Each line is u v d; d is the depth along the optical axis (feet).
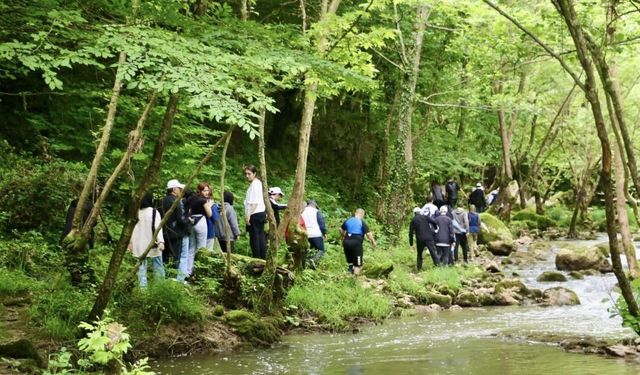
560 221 117.39
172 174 49.01
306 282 42.80
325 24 33.45
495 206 103.60
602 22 39.63
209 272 38.47
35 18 24.14
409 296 46.80
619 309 26.96
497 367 27.02
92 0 24.72
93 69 53.83
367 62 43.68
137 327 29.58
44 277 35.06
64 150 52.95
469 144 103.19
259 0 68.28
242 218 54.60
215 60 22.22
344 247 50.08
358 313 40.98
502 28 47.44
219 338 31.58
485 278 56.44
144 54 21.84
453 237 59.11
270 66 23.48
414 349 31.60
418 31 72.54
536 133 125.39
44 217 42.37
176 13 24.53
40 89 54.54
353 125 93.45
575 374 25.21
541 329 36.83
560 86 100.89
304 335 35.73
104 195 31.42
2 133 51.70
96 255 36.88
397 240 69.92
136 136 30.58
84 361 21.81
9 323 28.02
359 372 26.66
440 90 87.10
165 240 36.78
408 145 72.38
